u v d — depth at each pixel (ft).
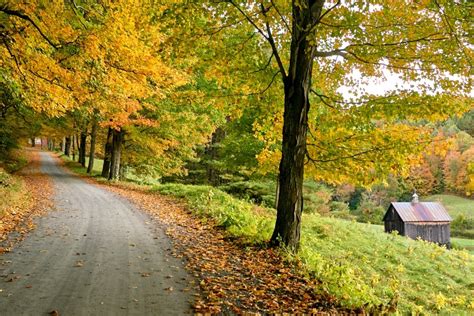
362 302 20.74
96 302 17.20
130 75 37.37
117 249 27.61
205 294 19.02
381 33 24.71
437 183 209.97
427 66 25.45
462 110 24.80
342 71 31.27
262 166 38.37
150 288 19.45
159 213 47.55
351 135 27.58
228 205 53.88
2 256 24.13
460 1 20.34
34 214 40.96
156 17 26.32
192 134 86.79
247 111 34.47
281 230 29.09
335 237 53.31
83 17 32.50
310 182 86.38
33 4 28.17
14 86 33.35
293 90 28.60
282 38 31.83
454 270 51.60
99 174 109.29
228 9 26.45
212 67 31.17
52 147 285.64
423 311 34.12
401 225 122.11
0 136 85.25
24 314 15.44
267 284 21.70
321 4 26.22
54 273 21.25
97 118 70.64
